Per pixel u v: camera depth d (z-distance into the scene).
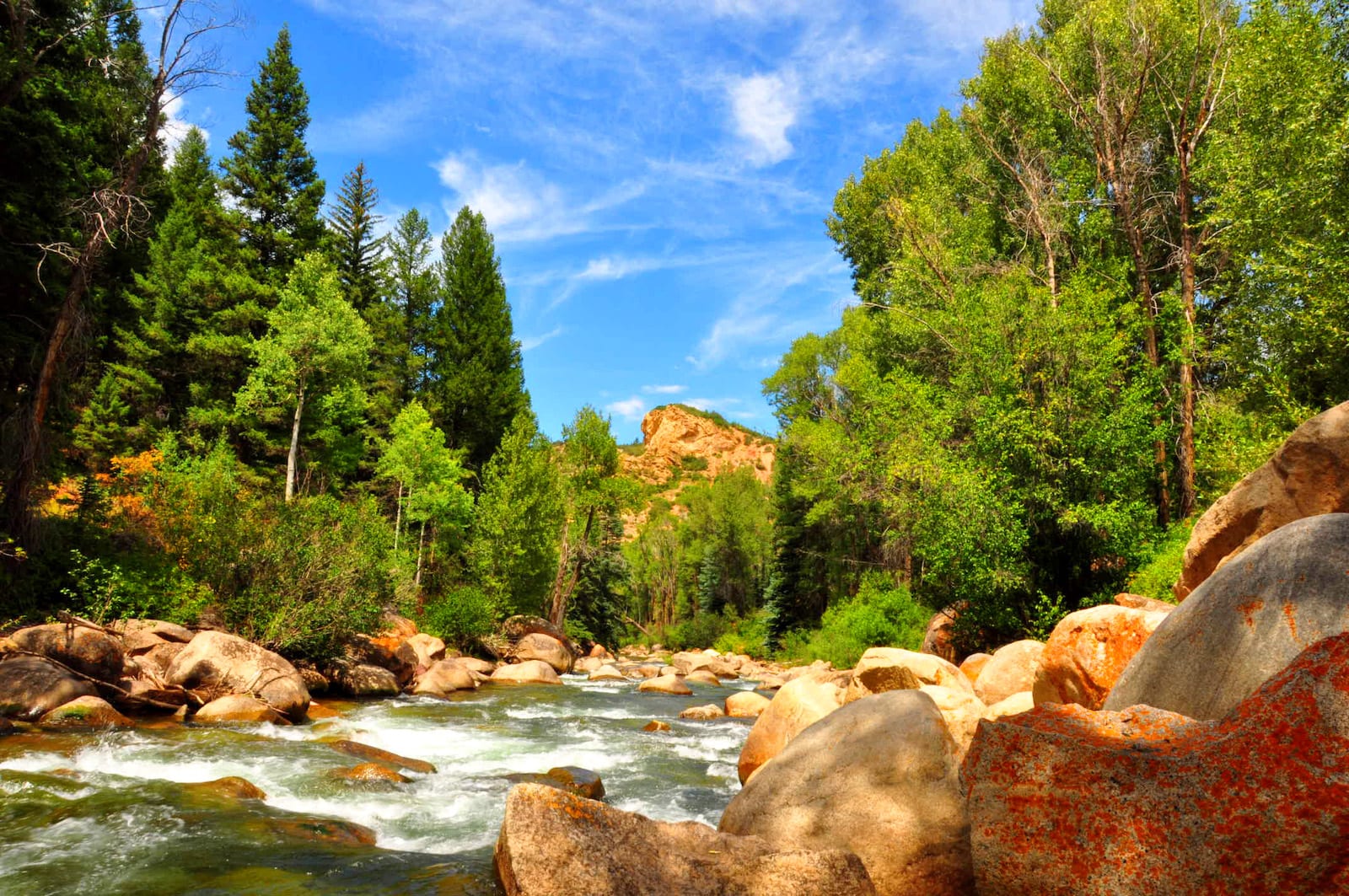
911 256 27.52
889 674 9.91
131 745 8.80
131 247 25.39
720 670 33.47
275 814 6.64
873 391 24.12
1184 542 16.36
